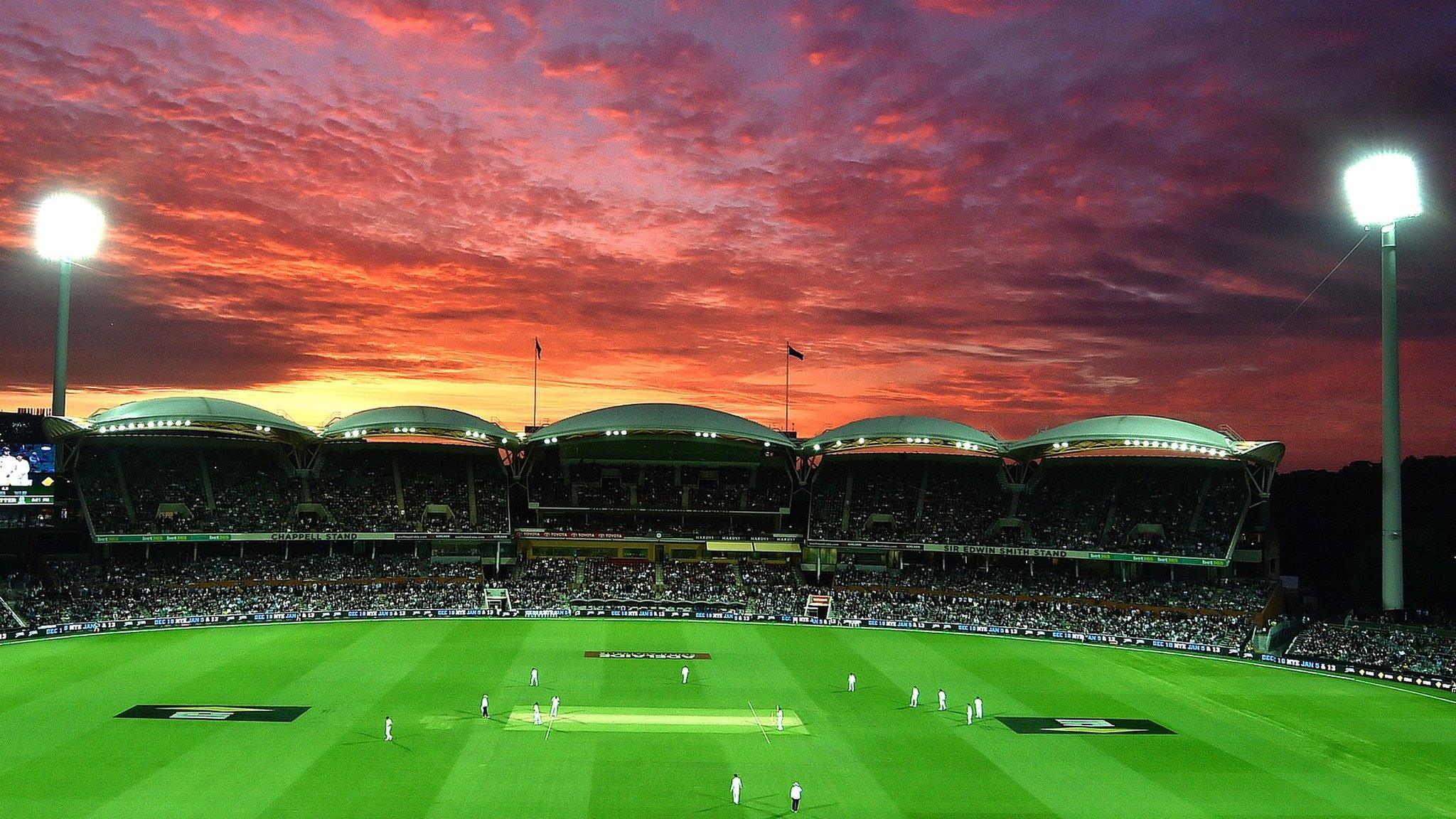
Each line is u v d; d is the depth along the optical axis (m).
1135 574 101.75
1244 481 101.50
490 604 93.38
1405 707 60.50
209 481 101.44
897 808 40.53
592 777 43.66
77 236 90.81
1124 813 40.53
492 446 107.75
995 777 44.88
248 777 42.75
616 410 106.88
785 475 116.31
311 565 98.62
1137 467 106.88
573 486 112.44
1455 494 127.44
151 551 99.56
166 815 38.12
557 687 61.09
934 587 99.44
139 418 91.12
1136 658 75.75
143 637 76.44
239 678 61.91
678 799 41.09
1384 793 43.72
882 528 107.25
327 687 59.78
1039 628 88.12
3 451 87.06
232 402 96.50
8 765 43.97
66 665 65.06
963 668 70.50
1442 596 102.50
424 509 106.31
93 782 41.81
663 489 113.62
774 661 71.75
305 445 104.69
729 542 106.19
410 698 57.44
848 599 98.69
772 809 40.12
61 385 92.56
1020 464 108.62
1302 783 44.84
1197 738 52.38
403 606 91.38
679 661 70.62
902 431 103.88
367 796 40.66
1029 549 99.06
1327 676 69.88
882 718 55.28
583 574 102.50
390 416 101.25
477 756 46.41
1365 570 112.69
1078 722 55.12
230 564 96.56
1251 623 85.19
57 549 97.88
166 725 50.66
